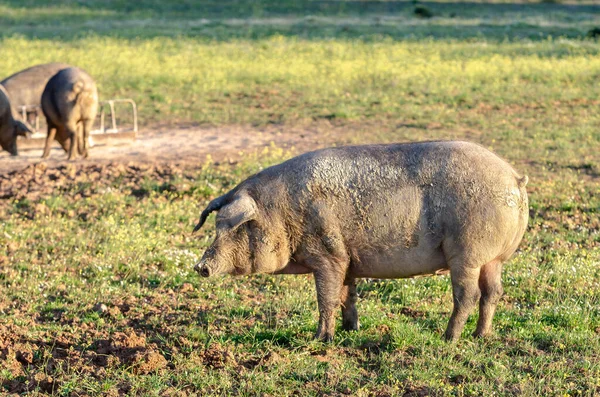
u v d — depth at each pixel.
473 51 60.66
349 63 54.44
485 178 12.99
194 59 56.50
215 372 12.53
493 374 12.26
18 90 34.69
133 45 63.47
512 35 71.12
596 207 22.95
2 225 21.30
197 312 15.58
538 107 41.16
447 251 13.09
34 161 31.09
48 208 22.95
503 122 37.31
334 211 13.21
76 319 15.14
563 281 16.92
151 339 14.11
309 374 12.41
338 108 40.66
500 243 13.00
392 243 13.18
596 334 14.15
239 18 85.62
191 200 23.95
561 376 12.20
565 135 34.12
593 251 19.06
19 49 59.19
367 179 13.23
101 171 27.19
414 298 16.12
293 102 43.06
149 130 37.16
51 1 92.31
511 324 14.62
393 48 62.19
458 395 11.65
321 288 13.45
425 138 34.09
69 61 54.12
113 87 46.59
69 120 30.80
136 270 18.06
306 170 13.41
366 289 17.02
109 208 23.09
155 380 12.16
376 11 92.38
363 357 13.20
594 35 69.06
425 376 12.23
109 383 12.09
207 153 31.75
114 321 15.20
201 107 41.97
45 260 18.81
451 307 15.71
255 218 13.27
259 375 12.29
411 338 13.59
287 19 84.94
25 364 13.12
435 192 13.03
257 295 16.55
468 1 102.06
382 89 46.34
